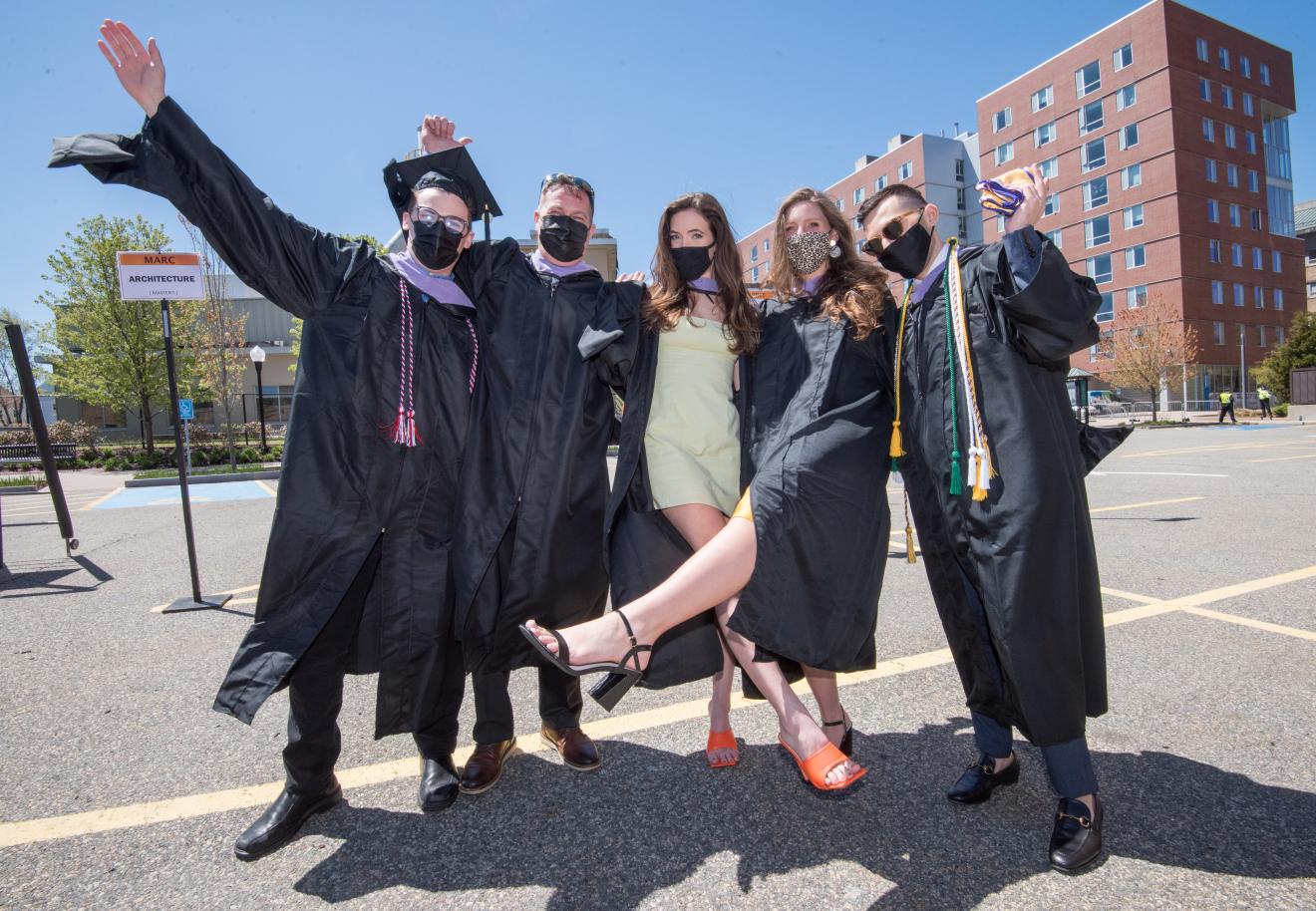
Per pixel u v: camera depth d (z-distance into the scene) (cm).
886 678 332
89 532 861
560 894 187
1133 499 860
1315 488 900
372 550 229
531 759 266
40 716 311
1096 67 4434
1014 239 193
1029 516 192
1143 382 3291
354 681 358
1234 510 751
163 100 205
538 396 241
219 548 721
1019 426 197
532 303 249
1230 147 4300
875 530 223
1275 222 4691
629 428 242
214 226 208
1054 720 191
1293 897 177
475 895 188
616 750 272
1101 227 4488
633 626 206
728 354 251
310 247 222
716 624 245
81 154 198
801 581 213
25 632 436
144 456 2134
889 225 221
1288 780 230
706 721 297
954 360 208
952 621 226
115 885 195
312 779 220
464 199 243
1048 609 192
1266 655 340
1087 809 194
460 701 246
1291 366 3566
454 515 236
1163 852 196
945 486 212
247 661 210
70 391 2373
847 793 233
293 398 223
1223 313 4244
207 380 2367
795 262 248
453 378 240
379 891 190
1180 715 279
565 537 244
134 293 479
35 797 243
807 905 180
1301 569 500
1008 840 205
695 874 194
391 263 243
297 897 189
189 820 228
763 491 216
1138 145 4247
